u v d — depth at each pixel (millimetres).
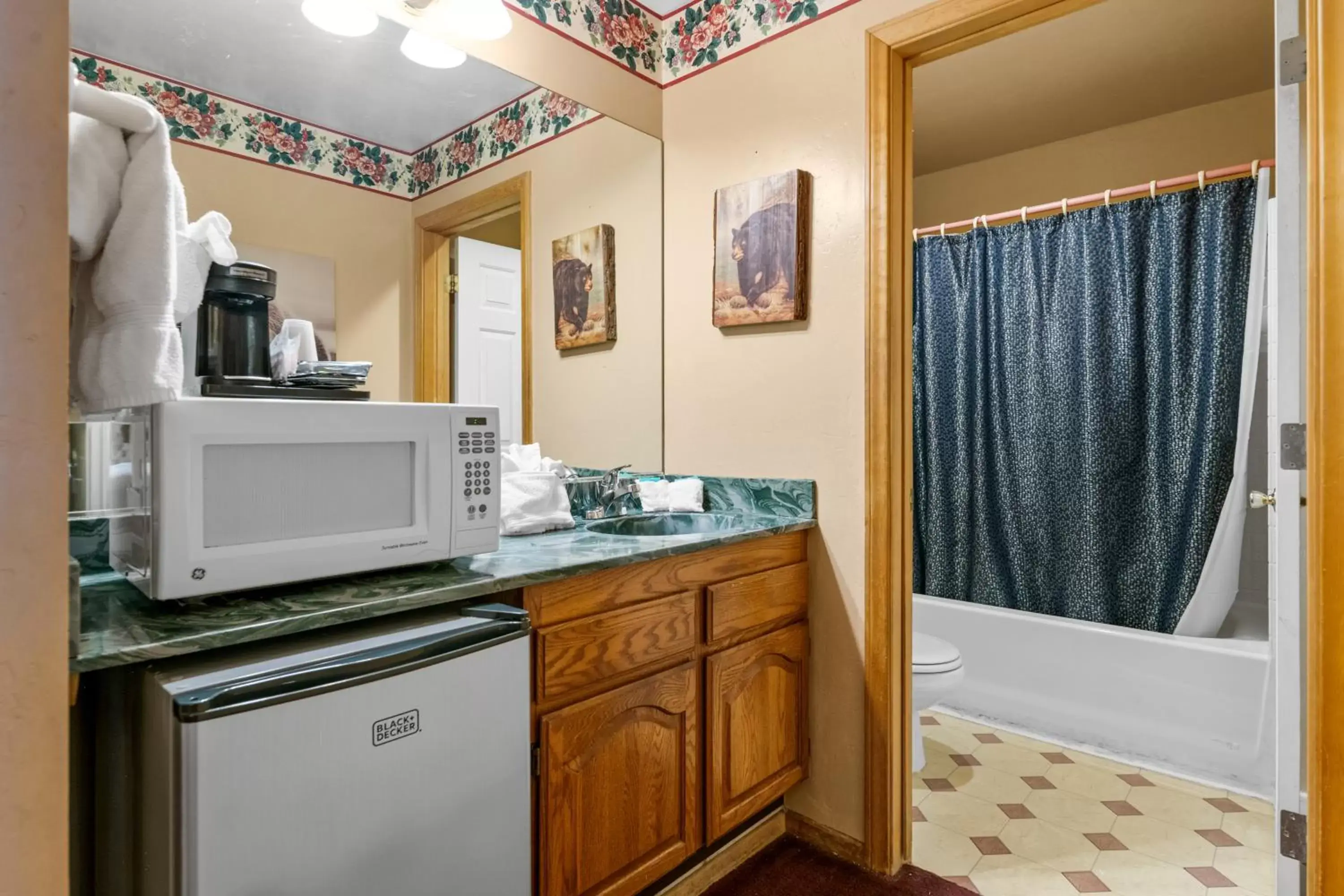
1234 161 2904
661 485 2094
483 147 1862
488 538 1311
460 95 1811
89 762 1110
